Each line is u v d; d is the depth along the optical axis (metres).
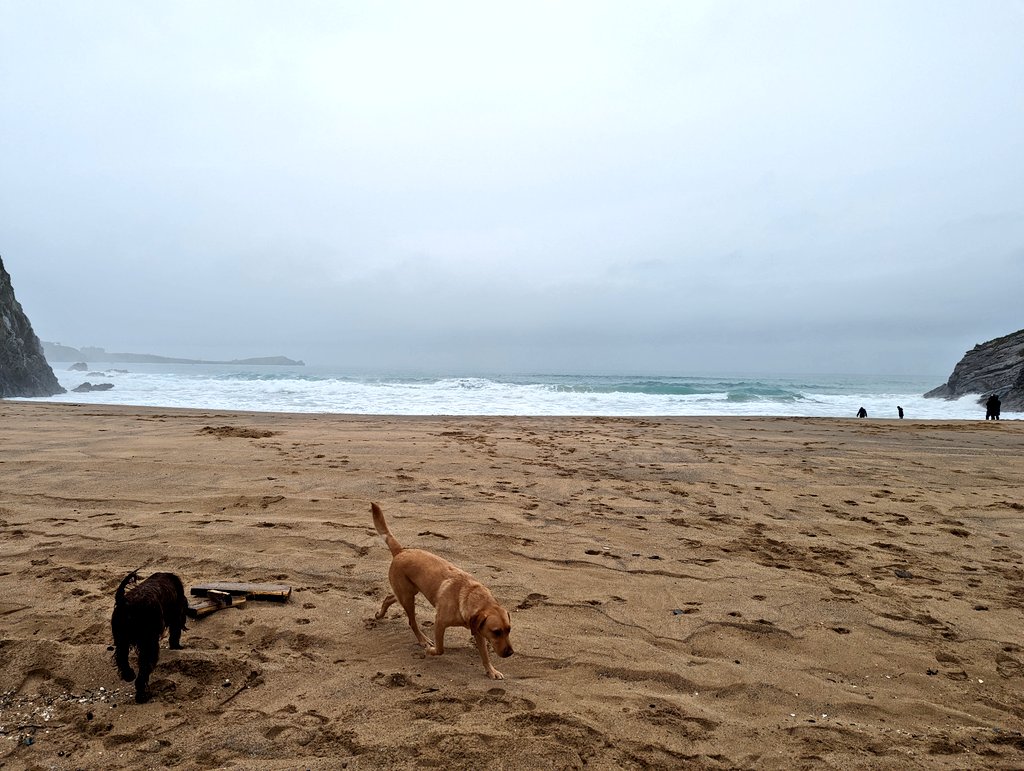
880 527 7.39
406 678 3.75
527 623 4.62
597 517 7.52
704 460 11.54
